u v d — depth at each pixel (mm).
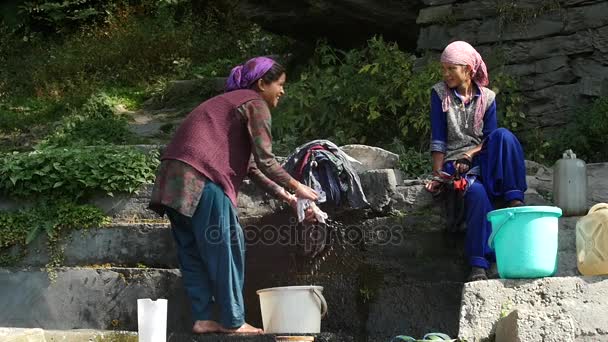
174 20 14461
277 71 6293
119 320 6613
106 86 12648
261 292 5977
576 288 5473
